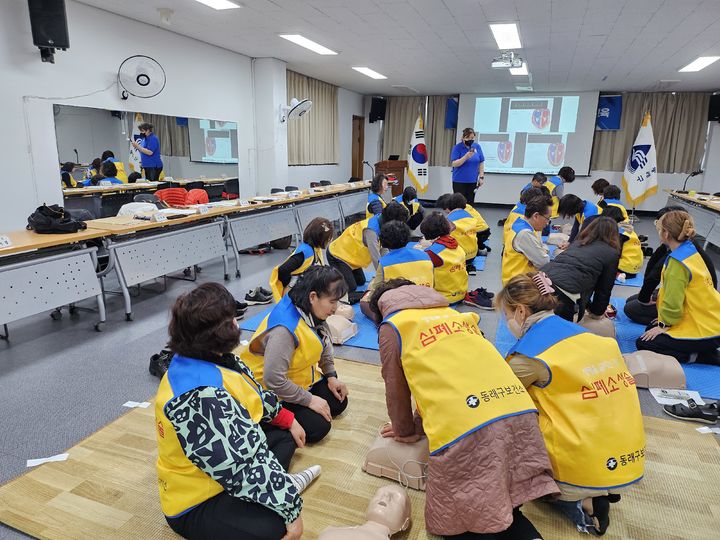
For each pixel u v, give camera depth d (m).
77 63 4.71
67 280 3.00
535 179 6.37
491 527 1.26
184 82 6.09
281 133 7.74
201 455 1.12
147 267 3.62
